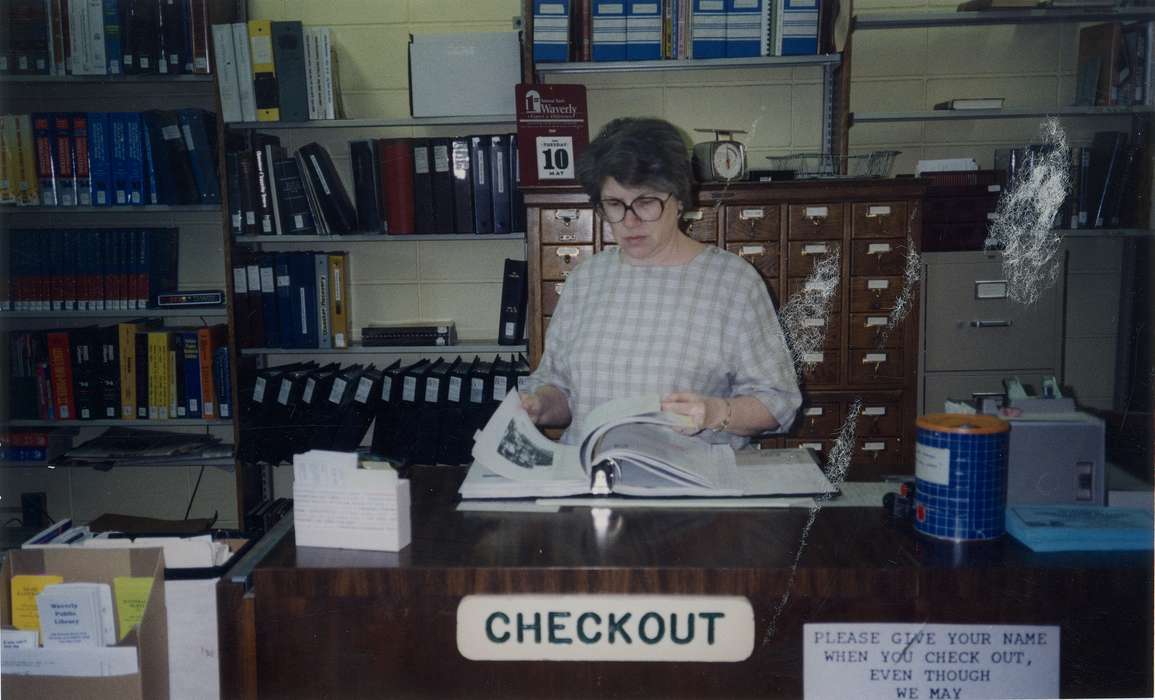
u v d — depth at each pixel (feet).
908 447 9.06
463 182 9.78
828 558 3.47
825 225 8.80
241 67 9.60
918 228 8.76
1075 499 3.84
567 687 3.55
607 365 5.46
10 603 3.83
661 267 5.61
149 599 3.66
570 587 3.44
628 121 5.37
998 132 10.61
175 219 11.06
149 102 10.94
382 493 3.61
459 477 4.68
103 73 9.68
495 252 11.14
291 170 9.84
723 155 8.84
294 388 9.83
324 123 9.78
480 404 9.69
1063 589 3.35
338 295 10.07
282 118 9.71
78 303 10.14
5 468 11.02
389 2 10.76
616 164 5.20
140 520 10.48
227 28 9.55
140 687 3.60
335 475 3.67
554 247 9.14
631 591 3.43
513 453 4.43
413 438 9.71
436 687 3.57
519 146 9.18
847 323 8.93
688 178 5.49
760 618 3.44
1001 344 9.00
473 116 9.79
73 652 3.59
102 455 10.25
